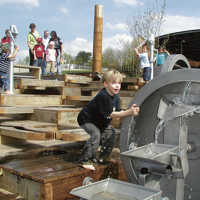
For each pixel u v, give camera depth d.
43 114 4.79
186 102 2.68
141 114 3.00
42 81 6.58
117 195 2.07
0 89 6.26
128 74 11.20
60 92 6.77
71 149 4.17
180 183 2.32
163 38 9.80
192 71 2.48
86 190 2.05
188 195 2.69
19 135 3.93
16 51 5.86
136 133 3.03
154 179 2.27
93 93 6.51
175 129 2.49
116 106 3.18
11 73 5.88
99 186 2.14
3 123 4.62
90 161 3.21
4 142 4.40
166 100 2.81
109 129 3.40
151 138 2.95
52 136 3.74
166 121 2.58
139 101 2.84
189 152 2.64
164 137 2.56
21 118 5.12
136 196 2.03
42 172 2.96
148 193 2.01
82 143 4.50
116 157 3.80
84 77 7.77
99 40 9.45
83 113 3.17
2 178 3.22
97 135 3.15
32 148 4.16
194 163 2.63
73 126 4.26
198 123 2.62
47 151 4.02
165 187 2.32
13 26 5.80
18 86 6.86
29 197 2.91
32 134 3.75
